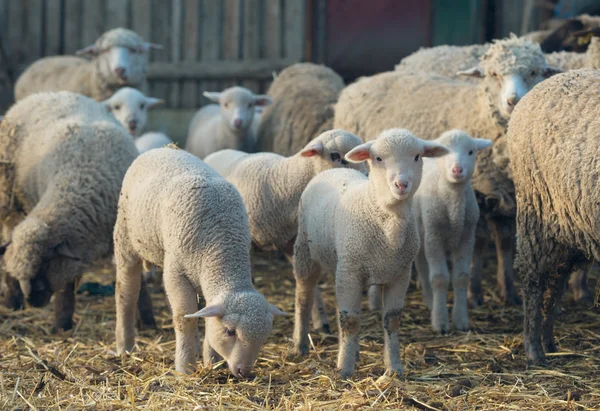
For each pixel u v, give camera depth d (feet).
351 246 19.13
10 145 28.48
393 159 17.97
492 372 20.59
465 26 50.34
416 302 29.35
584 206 18.74
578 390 19.02
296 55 50.88
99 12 54.03
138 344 23.79
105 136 26.71
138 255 21.79
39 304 24.56
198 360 21.21
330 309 28.27
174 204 19.71
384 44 51.60
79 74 43.70
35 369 20.81
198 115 43.57
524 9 47.73
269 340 23.97
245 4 51.52
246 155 27.07
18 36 54.90
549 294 21.44
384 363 20.63
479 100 28.07
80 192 25.29
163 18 53.06
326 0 51.49
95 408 17.69
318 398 18.45
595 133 18.66
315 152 23.31
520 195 21.21
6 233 30.04
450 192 24.81
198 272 19.42
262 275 34.50
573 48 34.76
